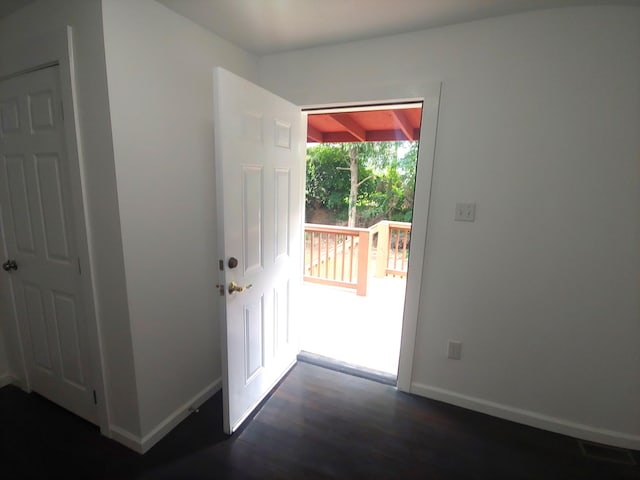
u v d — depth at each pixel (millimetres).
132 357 1475
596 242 1576
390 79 1814
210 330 1938
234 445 1628
